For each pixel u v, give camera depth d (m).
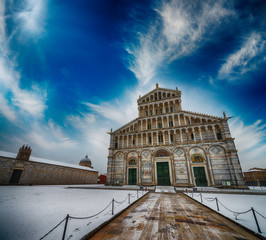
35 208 11.25
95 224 7.82
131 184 35.28
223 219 9.32
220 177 29.06
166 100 41.25
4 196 17.25
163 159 34.69
